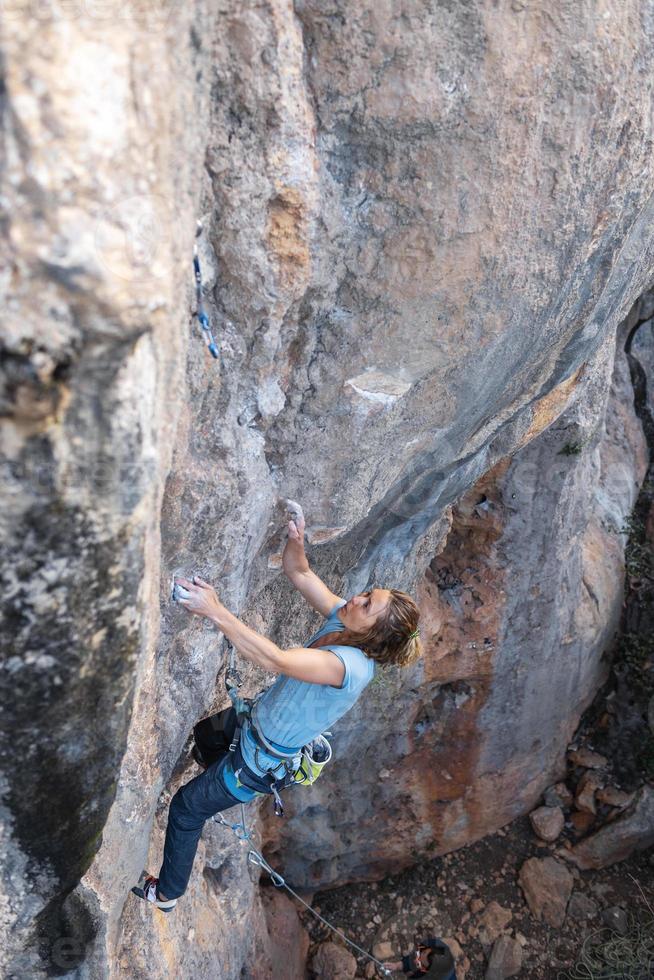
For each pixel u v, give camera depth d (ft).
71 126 4.93
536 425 17.43
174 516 9.32
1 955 8.71
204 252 8.53
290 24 7.98
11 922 8.46
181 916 15.42
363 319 10.21
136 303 5.47
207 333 8.50
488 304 10.71
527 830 29.89
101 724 7.43
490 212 9.79
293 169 8.53
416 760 26.23
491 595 24.29
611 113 9.84
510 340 11.56
